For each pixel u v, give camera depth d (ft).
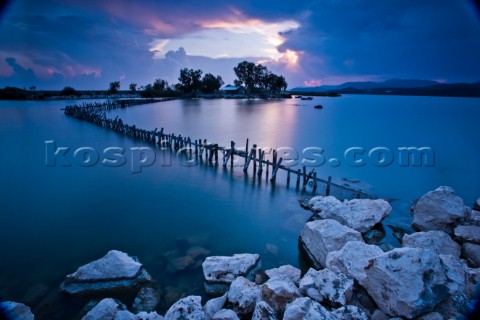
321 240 29.50
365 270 21.71
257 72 414.21
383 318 19.65
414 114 188.85
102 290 24.76
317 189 52.49
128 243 33.96
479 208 43.32
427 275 19.79
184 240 34.73
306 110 212.43
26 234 35.53
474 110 221.25
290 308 18.80
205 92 374.84
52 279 27.17
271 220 40.29
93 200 46.01
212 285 25.54
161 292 25.16
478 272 23.22
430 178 62.34
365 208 36.81
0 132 97.71
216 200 47.06
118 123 102.12
